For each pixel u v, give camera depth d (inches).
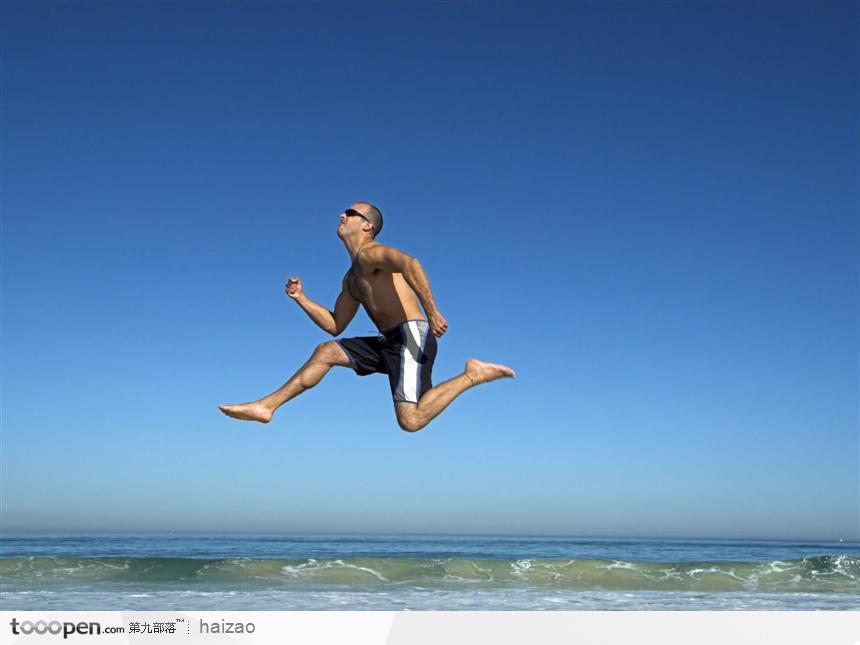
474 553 1180.5
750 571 767.7
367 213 205.9
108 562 748.6
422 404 194.7
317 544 1483.8
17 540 1619.1
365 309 206.1
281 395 197.5
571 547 1485.0
